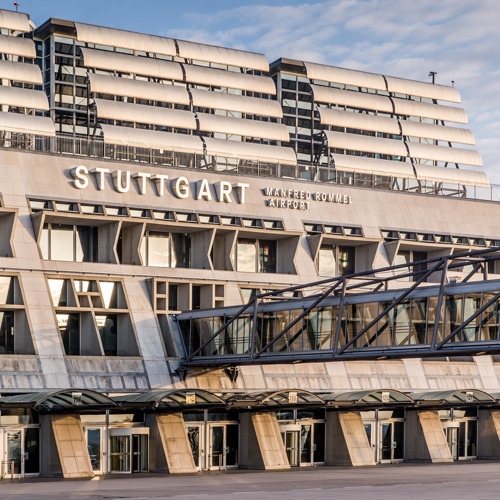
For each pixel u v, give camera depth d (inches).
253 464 2153.1
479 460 2544.3
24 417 1939.0
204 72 3038.9
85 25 2898.6
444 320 1702.8
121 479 1804.9
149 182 2363.4
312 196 2618.1
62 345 2073.1
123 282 2247.8
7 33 2874.0
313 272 2534.5
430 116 3481.8
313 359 1854.1
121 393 2089.1
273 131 3080.7
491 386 2682.1
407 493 1397.6
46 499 1289.4
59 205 2239.2
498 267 2967.5
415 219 2778.1
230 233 2450.8
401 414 2460.6
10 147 2261.3
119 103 2815.0
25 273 2119.8
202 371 2223.2
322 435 2324.1
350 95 3314.5
